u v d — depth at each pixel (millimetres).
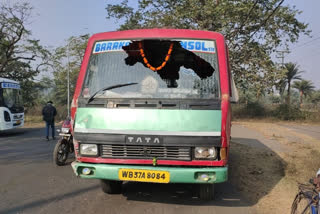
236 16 14508
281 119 30719
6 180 6184
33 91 33312
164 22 16281
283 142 12836
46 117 13211
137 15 17766
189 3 15336
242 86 15906
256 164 7914
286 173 7000
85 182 6062
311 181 3211
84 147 4332
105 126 4254
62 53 31438
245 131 18016
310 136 15977
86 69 4730
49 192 5367
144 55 4660
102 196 5141
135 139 4148
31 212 4398
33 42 29250
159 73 4535
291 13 15648
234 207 4656
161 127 4133
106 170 4156
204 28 15055
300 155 9469
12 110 16203
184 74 4492
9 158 8680
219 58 4539
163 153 4133
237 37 15055
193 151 4098
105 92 4484
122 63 4676
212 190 4805
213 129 4090
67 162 8047
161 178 4031
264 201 4992
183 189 5535
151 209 4520
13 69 29859
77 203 4789
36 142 12633
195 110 4199
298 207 3510
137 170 4078
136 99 4344
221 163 4062
